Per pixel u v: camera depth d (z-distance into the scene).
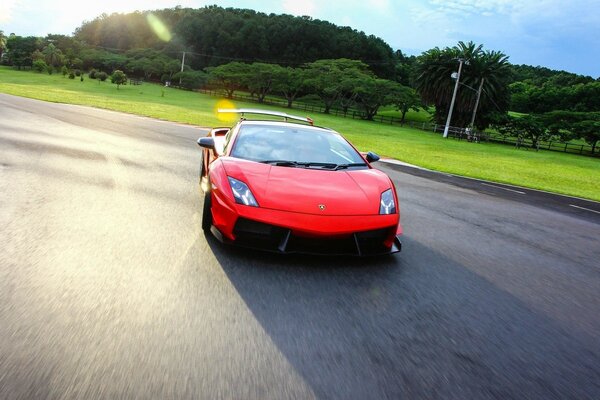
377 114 92.00
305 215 3.24
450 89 58.31
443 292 3.08
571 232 5.69
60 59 132.12
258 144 4.27
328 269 3.31
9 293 2.45
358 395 1.82
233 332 2.25
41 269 2.83
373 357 2.13
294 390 1.81
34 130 10.52
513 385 1.99
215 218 3.48
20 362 1.83
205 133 14.61
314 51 120.31
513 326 2.63
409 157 15.94
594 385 2.04
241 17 143.12
